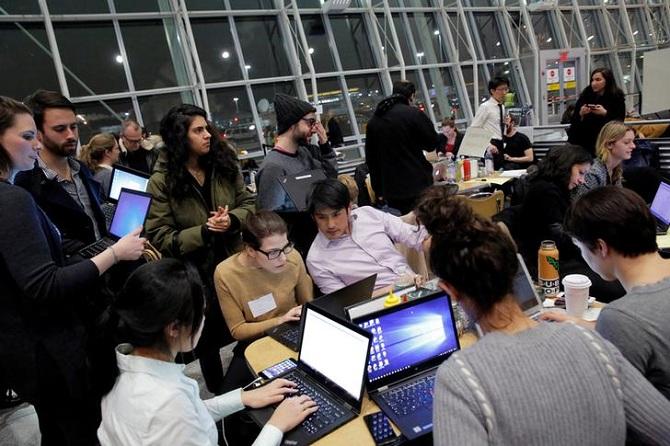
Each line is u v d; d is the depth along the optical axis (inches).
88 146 131.5
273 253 68.4
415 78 314.7
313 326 56.3
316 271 81.3
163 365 41.3
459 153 176.1
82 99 209.0
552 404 26.3
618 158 109.0
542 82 351.6
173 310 39.3
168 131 80.7
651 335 37.9
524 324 30.3
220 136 87.8
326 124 251.6
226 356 114.4
